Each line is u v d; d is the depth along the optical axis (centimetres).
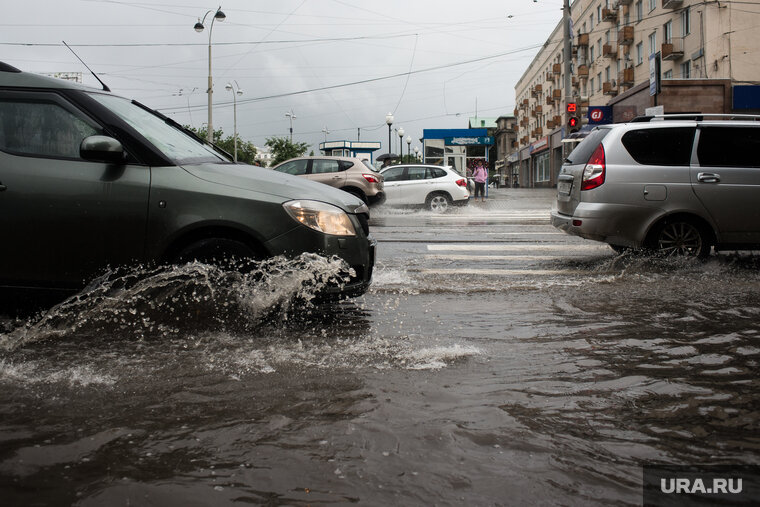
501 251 883
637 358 344
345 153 4047
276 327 405
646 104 2795
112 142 388
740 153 709
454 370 321
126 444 227
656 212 702
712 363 333
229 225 396
